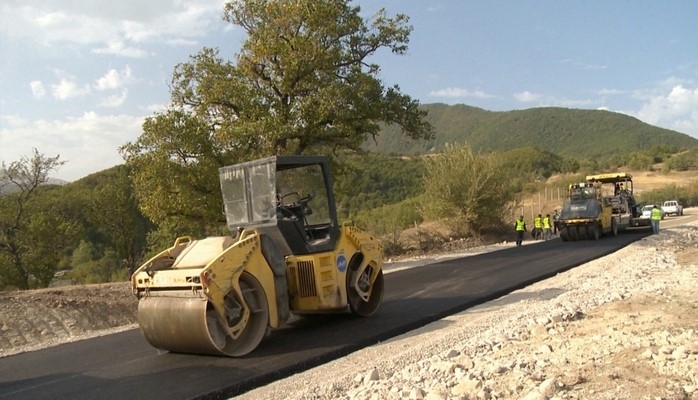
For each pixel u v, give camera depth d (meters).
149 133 20.22
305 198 10.27
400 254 28.69
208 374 7.68
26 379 8.30
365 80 22.86
